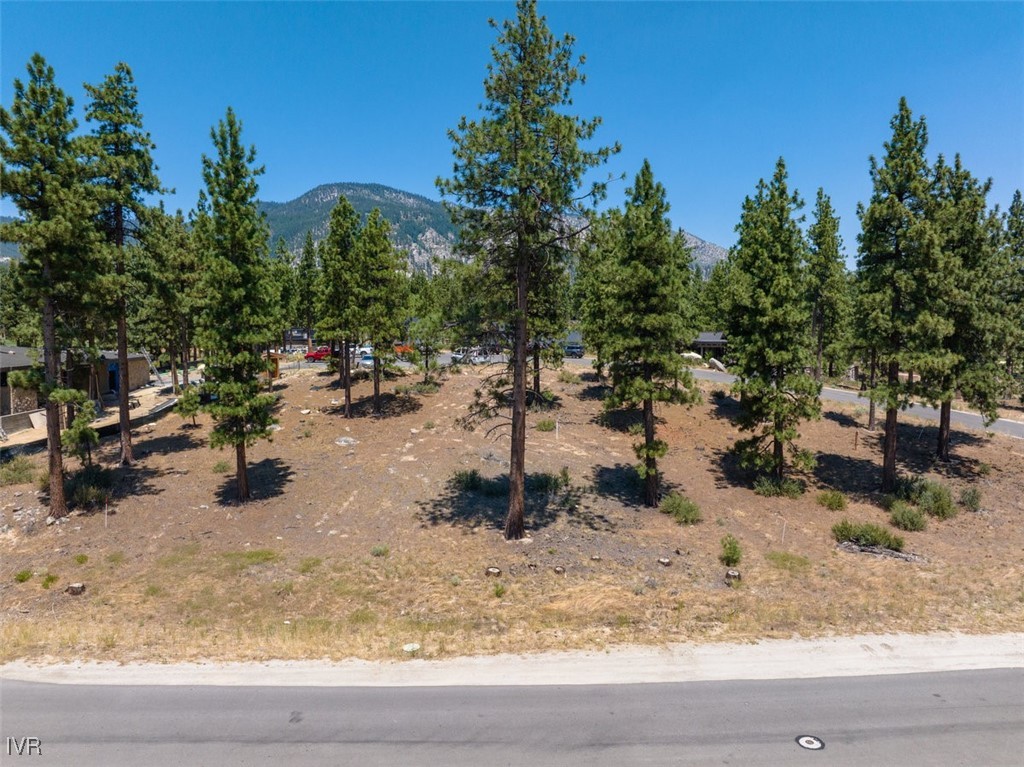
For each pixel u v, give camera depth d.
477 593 15.63
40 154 19.06
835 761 7.59
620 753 7.71
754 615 13.43
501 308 19.17
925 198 23.00
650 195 24.44
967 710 8.96
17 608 14.88
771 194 25.31
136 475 25.50
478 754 7.65
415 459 27.80
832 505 23.86
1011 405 40.59
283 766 7.36
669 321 21.39
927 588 15.40
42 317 21.70
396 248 36.72
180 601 15.33
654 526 21.45
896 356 23.36
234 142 21.72
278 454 29.05
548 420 34.41
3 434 31.20
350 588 16.09
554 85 18.19
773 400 24.38
